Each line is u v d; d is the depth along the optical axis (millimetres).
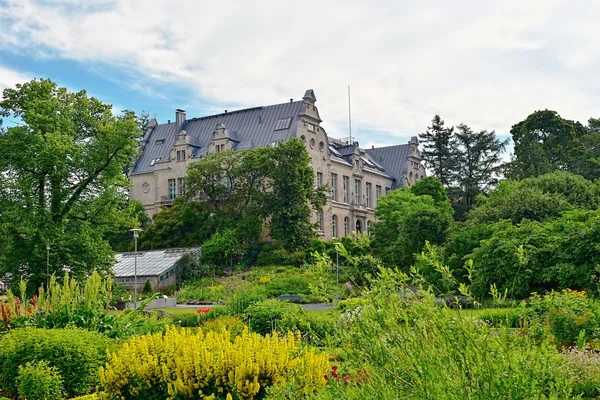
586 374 10406
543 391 5539
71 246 40000
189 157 79562
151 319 18234
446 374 5305
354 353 5879
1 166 39000
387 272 6098
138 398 9336
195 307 41438
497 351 5430
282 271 60188
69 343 12727
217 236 64375
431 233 47594
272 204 67188
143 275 59219
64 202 41344
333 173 83812
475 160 99500
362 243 6957
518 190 50625
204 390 8953
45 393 11719
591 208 51188
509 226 35062
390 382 5664
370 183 94000
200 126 85000
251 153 68062
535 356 5516
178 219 69312
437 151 103500
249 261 65312
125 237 73938
